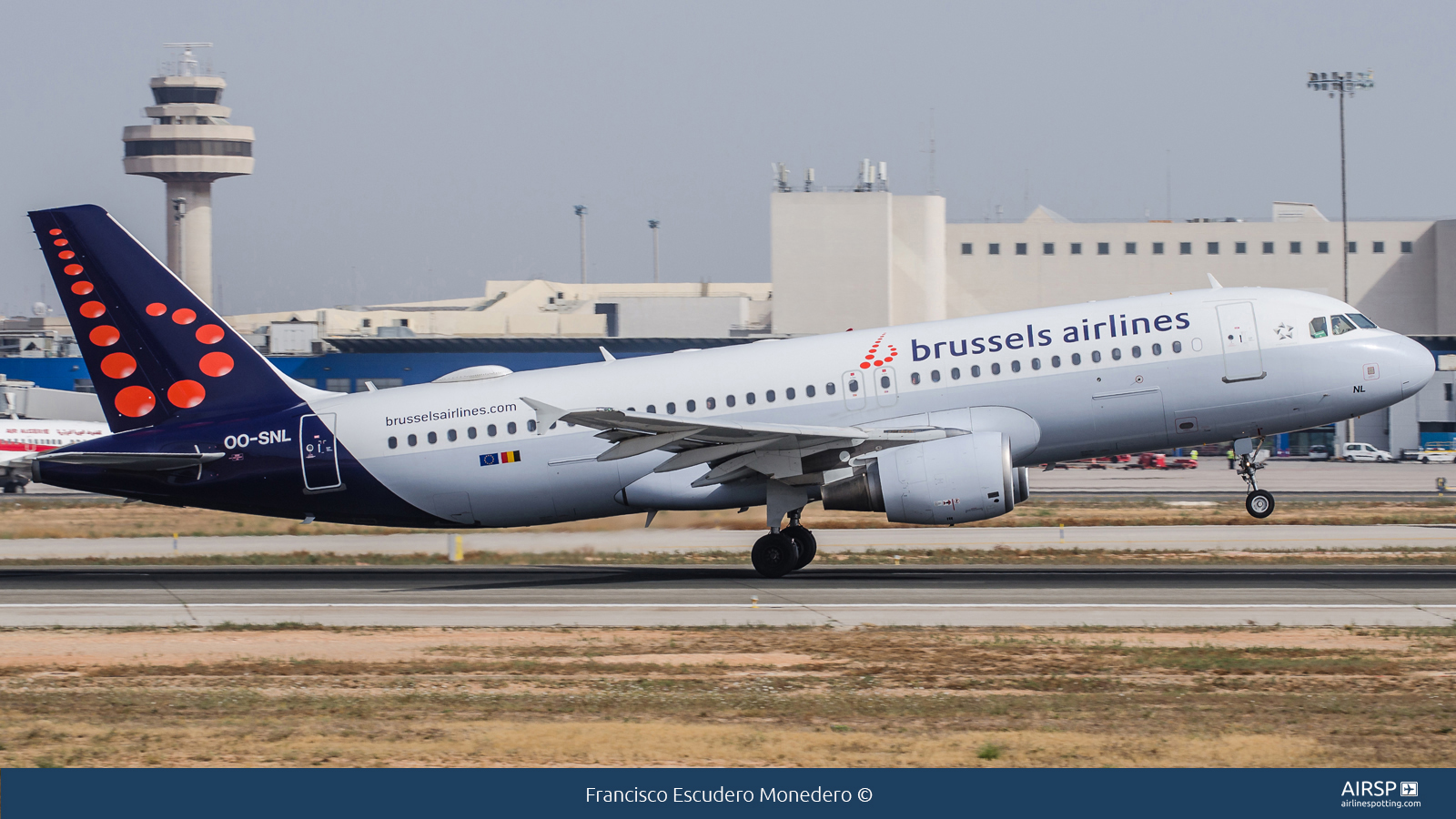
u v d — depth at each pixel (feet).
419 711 207.82
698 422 332.60
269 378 394.73
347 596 347.77
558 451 377.30
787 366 372.58
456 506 385.29
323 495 388.98
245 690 225.97
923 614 300.61
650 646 264.11
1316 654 246.27
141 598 348.38
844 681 227.81
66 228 388.37
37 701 217.77
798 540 377.50
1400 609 298.56
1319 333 364.79
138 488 394.11
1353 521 563.07
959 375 364.38
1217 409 363.35
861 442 345.92
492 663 248.11
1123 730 190.80
